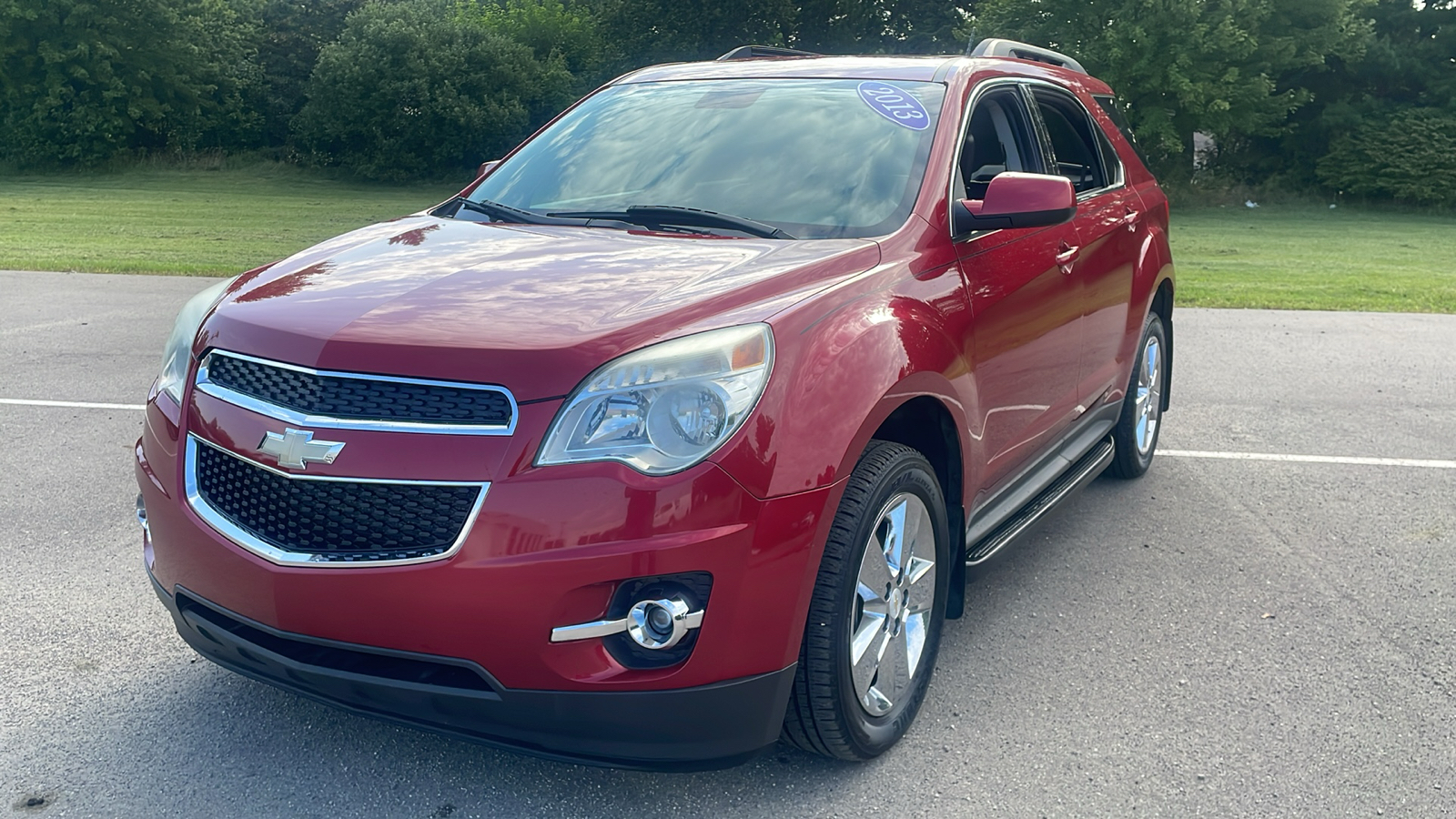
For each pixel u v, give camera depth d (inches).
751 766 112.5
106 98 1636.3
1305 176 1530.5
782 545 95.3
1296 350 346.9
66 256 589.0
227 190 1411.2
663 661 94.5
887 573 112.1
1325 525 187.0
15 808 102.8
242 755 112.9
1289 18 1349.7
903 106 146.0
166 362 117.4
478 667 92.0
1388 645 141.7
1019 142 165.8
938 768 112.3
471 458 90.9
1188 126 1379.2
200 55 1742.1
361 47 1646.2
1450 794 107.8
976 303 128.4
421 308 101.5
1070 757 114.3
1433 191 1392.7
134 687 126.8
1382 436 243.1
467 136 1638.8
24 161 1615.4
